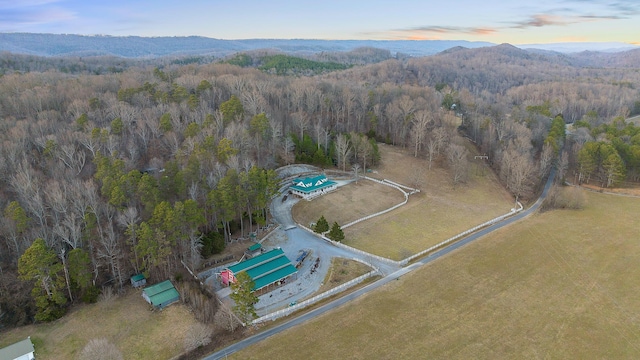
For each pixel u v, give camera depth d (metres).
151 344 67.06
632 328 72.56
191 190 91.62
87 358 59.84
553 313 76.00
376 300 78.12
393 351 66.00
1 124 115.56
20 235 81.25
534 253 96.12
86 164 109.44
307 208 114.81
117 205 83.06
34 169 103.12
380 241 100.31
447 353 65.94
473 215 115.38
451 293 80.69
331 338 68.38
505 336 69.94
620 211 120.00
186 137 117.06
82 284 74.44
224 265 88.88
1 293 74.12
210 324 71.19
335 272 86.50
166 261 81.44
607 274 88.62
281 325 71.31
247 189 95.69
